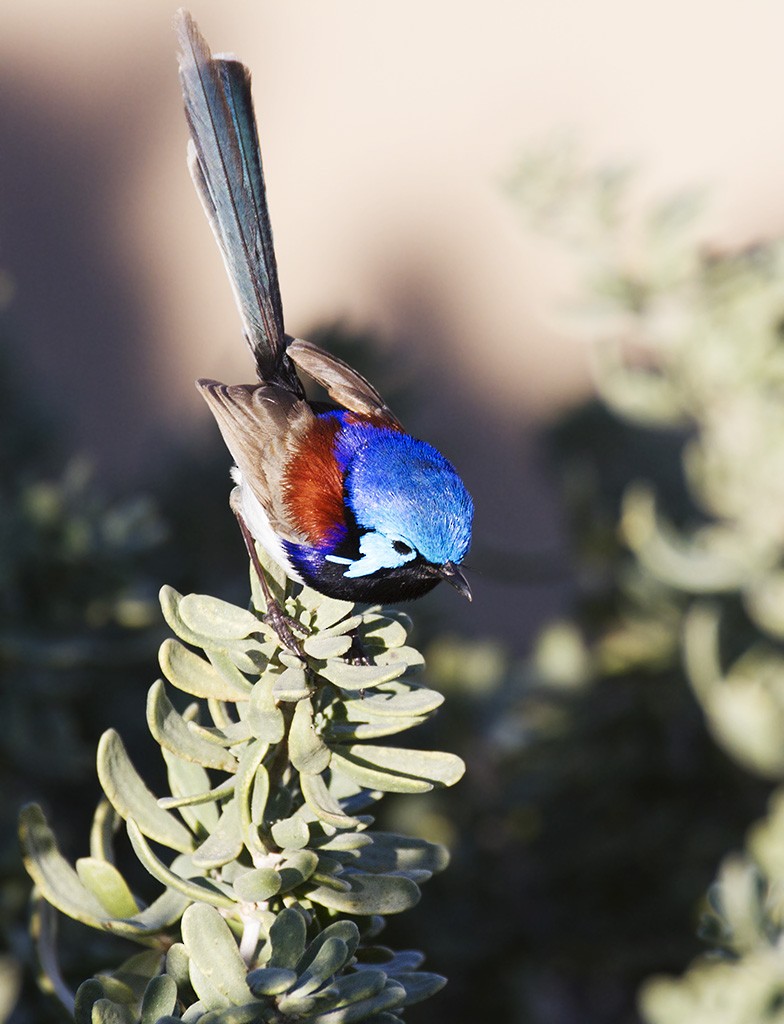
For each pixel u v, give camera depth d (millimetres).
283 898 3711
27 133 20328
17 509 7816
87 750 8242
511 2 23375
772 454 8359
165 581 9250
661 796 9070
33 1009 6324
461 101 21500
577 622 9906
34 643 7379
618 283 8734
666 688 9055
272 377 6750
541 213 9047
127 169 20297
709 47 22625
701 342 8539
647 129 20891
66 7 21672
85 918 3742
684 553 8320
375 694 4059
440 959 8500
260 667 3639
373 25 22906
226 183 6609
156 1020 3332
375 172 20641
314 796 3574
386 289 19422
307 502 6086
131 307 18781
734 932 6367
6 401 10250
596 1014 9969
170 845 3752
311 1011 3416
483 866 8820
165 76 21000
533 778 8781
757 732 7758
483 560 10633
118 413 17438
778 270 8719
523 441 17656
